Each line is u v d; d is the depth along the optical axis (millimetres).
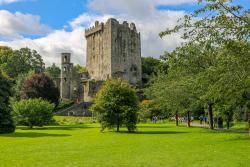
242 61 24266
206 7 23875
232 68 25422
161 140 31969
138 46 148750
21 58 154375
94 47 151000
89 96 126938
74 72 141375
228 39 24000
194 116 86688
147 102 85938
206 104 47656
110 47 140625
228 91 27156
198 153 22500
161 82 57188
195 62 36844
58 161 20062
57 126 66375
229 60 25438
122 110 46094
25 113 59281
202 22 24875
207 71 28562
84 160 20312
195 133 40375
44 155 22578
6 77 46844
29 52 158625
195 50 35781
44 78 103188
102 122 46750
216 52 34312
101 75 145375
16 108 59344
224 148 24766
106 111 46281
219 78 27719
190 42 25812
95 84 128500
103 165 18578
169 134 39688
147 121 84812
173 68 39750
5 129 44844
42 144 29734
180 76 46312
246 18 24031
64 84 138750
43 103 61500
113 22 141875
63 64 139625
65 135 41031
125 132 44969
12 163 19500
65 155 22500
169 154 22281
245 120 54219
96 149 25594
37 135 41219
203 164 18438
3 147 27422
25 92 100188
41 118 60000
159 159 20328
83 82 137125
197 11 24547
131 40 146250
